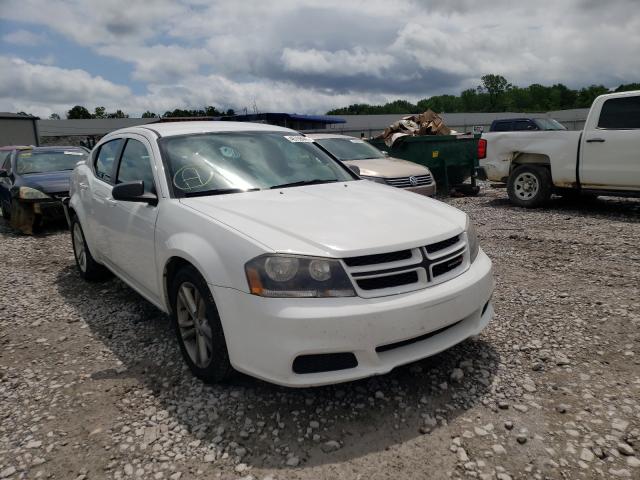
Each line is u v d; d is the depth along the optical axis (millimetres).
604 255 5738
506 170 9648
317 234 2689
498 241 6727
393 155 11820
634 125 7832
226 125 4305
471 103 116875
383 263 2629
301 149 4312
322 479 2232
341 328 2451
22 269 6113
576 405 2729
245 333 2588
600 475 2195
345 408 2764
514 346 3461
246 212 2990
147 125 4281
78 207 5004
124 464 2373
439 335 2826
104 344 3750
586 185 8516
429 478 2219
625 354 3289
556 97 113500
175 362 3383
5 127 30547
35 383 3182
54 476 2303
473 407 2746
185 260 3045
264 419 2684
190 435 2576
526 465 2275
